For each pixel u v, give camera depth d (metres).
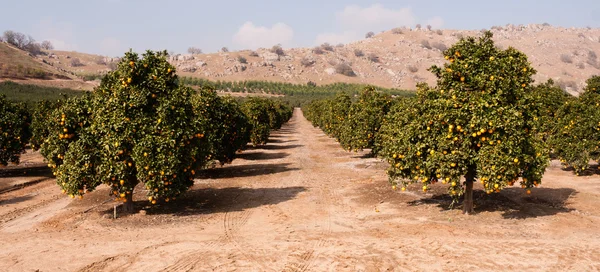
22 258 8.30
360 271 7.34
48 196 14.68
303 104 108.00
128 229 10.34
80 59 178.00
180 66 156.12
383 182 16.50
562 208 11.72
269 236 9.66
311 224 10.73
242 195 14.60
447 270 7.27
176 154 10.70
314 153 27.58
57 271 7.57
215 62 166.00
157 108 10.80
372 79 171.62
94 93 11.65
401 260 7.82
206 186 16.36
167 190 10.88
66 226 10.73
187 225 10.69
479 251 8.18
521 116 9.56
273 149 30.19
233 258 8.15
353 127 21.72
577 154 16.84
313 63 179.12
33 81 85.19
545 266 7.35
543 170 9.99
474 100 9.47
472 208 11.22
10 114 17.61
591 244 8.49
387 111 20.53
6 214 12.15
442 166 9.78
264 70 164.25
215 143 17.55
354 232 9.89
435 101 10.16
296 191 15.23
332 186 16.12
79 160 10.68
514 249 8.25
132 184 11.63
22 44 160.38
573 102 18.98
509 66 9.88
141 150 10.28
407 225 10.31
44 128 18.59
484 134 9.59
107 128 10.54
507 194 13.66
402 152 10.82
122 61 11.17
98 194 14.79
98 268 7.71
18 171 19.64
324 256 8.16
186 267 7.69
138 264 7.89
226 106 18.92
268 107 38.31
